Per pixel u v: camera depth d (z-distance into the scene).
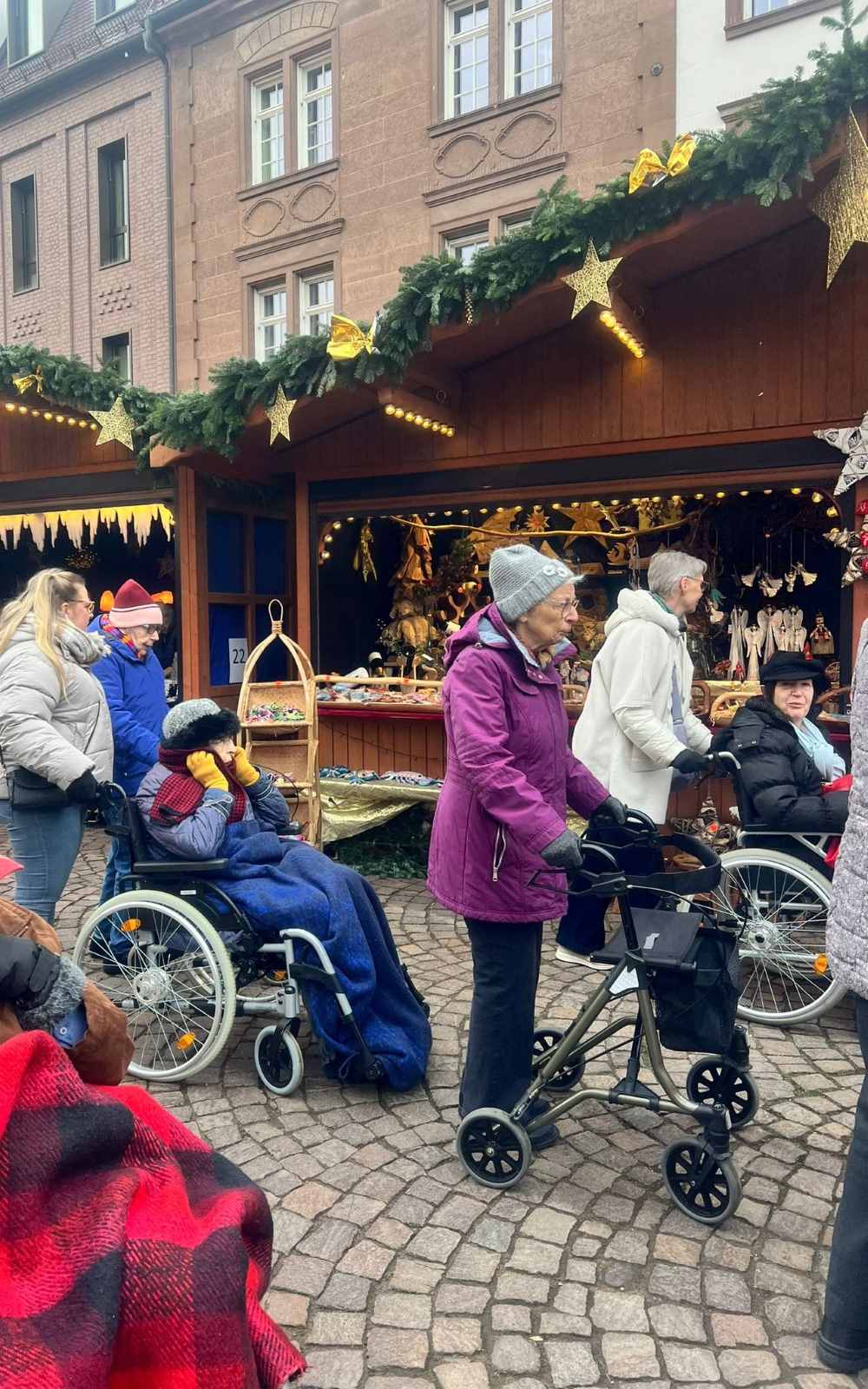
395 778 6.00
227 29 14.53
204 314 15.29
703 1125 2.48
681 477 5.39
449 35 12.67
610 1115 3.06
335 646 7.57
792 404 5.05
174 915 3.22
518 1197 2.63
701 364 5.27
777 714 3.93
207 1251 1.12
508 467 5.94
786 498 6.89
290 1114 3.09
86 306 16.92
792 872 3.76
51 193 17.27
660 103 10.73
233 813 3.59
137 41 15.40
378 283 13.28
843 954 1.97
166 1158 1.26
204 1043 3.34
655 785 4.05
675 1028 2.51
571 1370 2.01
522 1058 2.71
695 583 4.02
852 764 2.04
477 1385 1.97
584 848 2.71
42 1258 1.07
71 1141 1.16
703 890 2.56
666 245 4.55
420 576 7.94
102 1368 0.97
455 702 2.54
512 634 2.59
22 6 17.77
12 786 3.67
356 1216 2.54
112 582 10.47
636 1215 2.54
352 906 3.27
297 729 5.83
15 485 7.68
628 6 10.96
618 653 3.94
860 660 2.01
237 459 6.65
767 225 4.77
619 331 5.02
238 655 7.07
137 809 3.42
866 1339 2.01
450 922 5.05
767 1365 2.03
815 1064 3.42
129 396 6.36
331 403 5.84
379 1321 2.16
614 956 2.55
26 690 3.54
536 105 11.69
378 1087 3.27
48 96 16.97
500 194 12.12
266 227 14.38
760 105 3.89
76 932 4.82
